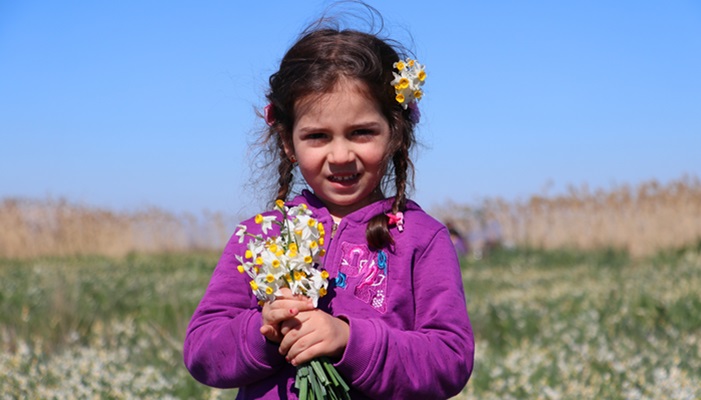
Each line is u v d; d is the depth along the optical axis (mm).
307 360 2500
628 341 7957
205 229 22969
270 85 2932
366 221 2768
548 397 6016
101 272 15578
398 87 2771
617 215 20281
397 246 2738
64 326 8602
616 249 19875
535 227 21531
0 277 14008
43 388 5762
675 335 8258
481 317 9688
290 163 3113
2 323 8523
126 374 6273
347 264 2719
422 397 2564
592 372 6746
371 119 2732
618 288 11359
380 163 2768
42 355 6930
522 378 6406
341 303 2672
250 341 2598
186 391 6051
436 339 2625
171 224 22703
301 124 2762
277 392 2645
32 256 20516
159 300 10336
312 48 2762
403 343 2545
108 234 21656
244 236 2871
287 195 3121
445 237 2840
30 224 21000
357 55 2729
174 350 7691
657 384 6031
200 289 11820
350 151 2729
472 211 22219
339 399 2568
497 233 21719
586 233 20453
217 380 2697
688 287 10531
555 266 18688
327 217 2801
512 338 8883
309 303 2527
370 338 2512
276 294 2535
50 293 9867
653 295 10086
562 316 9812
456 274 2781
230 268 2863
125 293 11273
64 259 19734
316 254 2621
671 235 19047
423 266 2748
